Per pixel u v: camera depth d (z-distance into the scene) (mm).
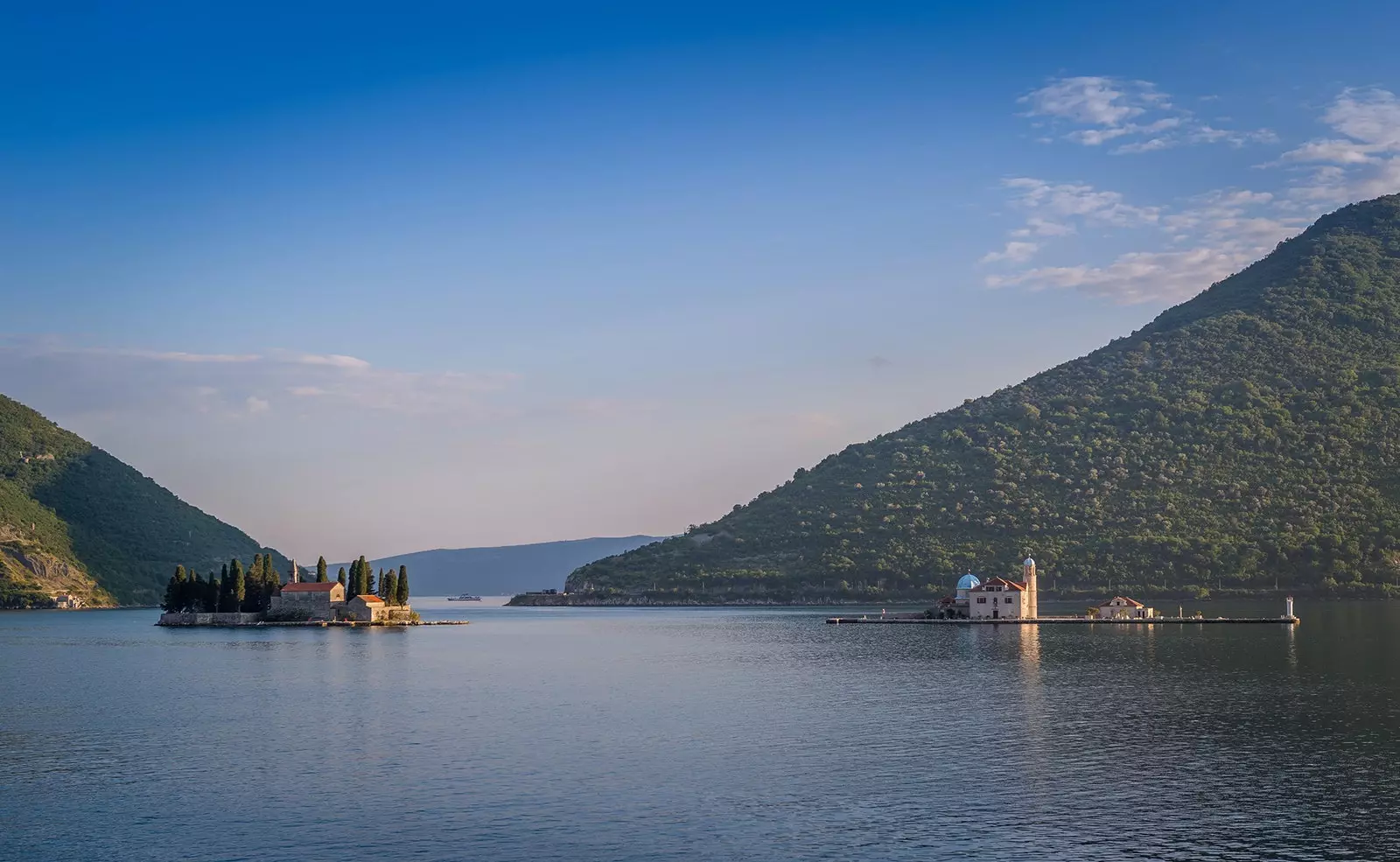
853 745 117375
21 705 153000
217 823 90375
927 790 97688
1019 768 105250
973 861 79562
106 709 149125
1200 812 90000
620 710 144500
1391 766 104750
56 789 101188
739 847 83000
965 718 133500
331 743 121750
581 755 113562
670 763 109312
